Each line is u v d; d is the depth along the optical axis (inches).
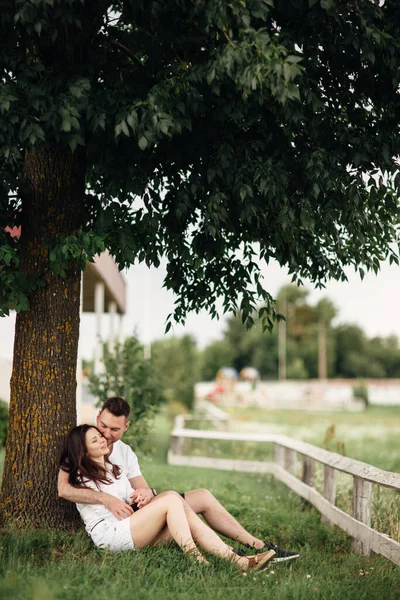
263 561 214.5
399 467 547.2
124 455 242.5
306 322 3917.3
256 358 3873.0
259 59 191.8
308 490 365.1
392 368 4180.6
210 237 255.8
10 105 203.5
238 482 484.1
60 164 251.8
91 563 207.2
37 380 245.8
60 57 229.8
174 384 1290.6
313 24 216.5
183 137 238.2
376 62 232.8
